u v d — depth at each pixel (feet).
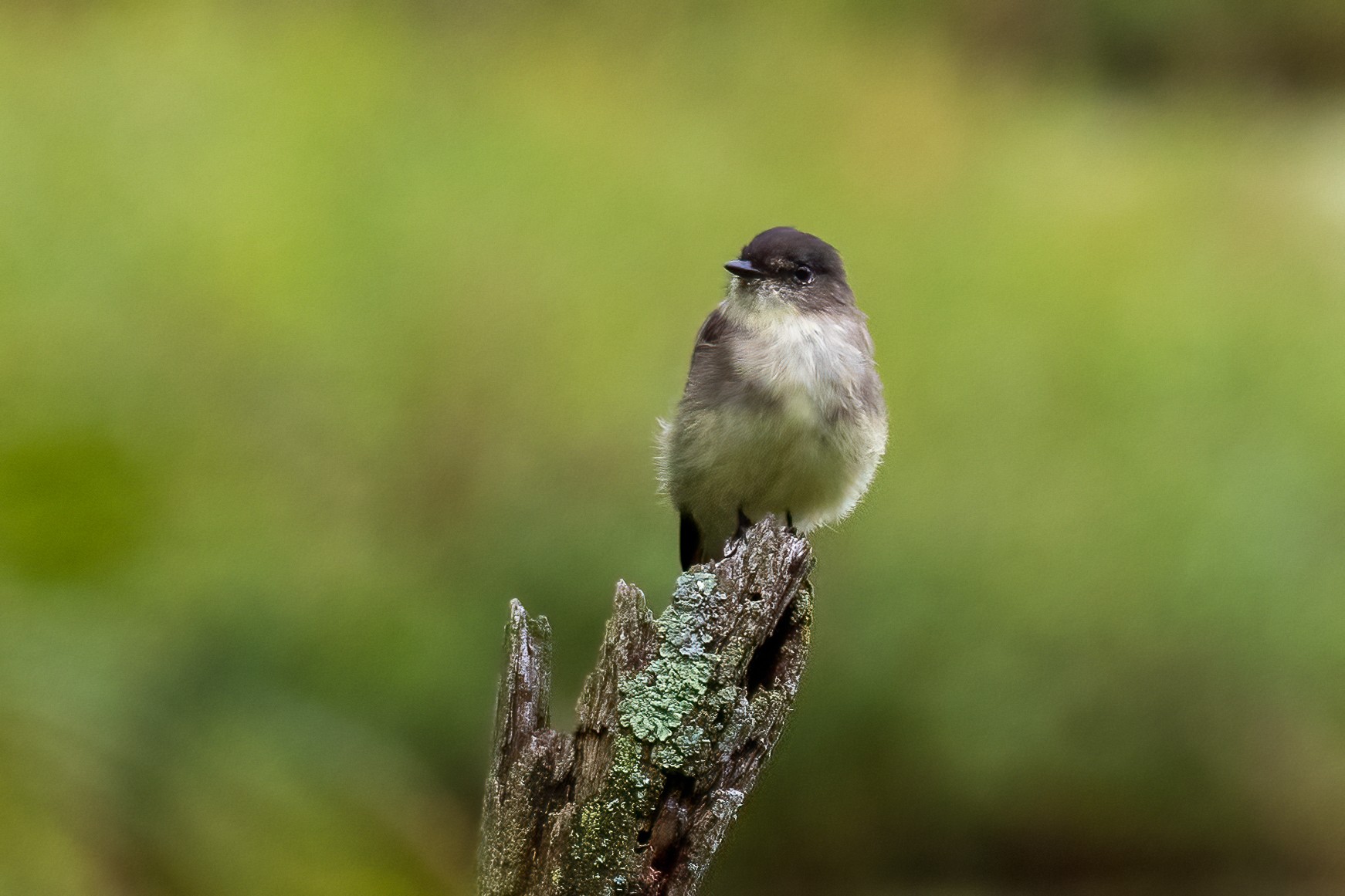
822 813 38.91
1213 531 41.60
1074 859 39.73
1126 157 62.44
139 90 43.52
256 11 50.65
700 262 45.75
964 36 72.13
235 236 39.73
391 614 35.47
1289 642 41.24
